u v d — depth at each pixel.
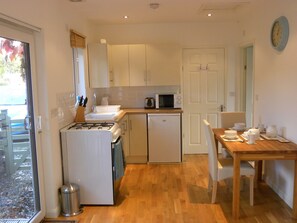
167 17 4.78
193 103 5.54
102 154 3.32
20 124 2.71
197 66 5.44
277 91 3.58
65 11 3.61
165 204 3.40
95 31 5.30
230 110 5.49
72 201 3.19
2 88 2.42
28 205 2.87
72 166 3.36
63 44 3.51
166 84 5.09
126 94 5.45
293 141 3.19
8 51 2.51
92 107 4.91
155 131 4.90
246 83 5.34
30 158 2.90
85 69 4.58
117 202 3.48
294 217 3.01
